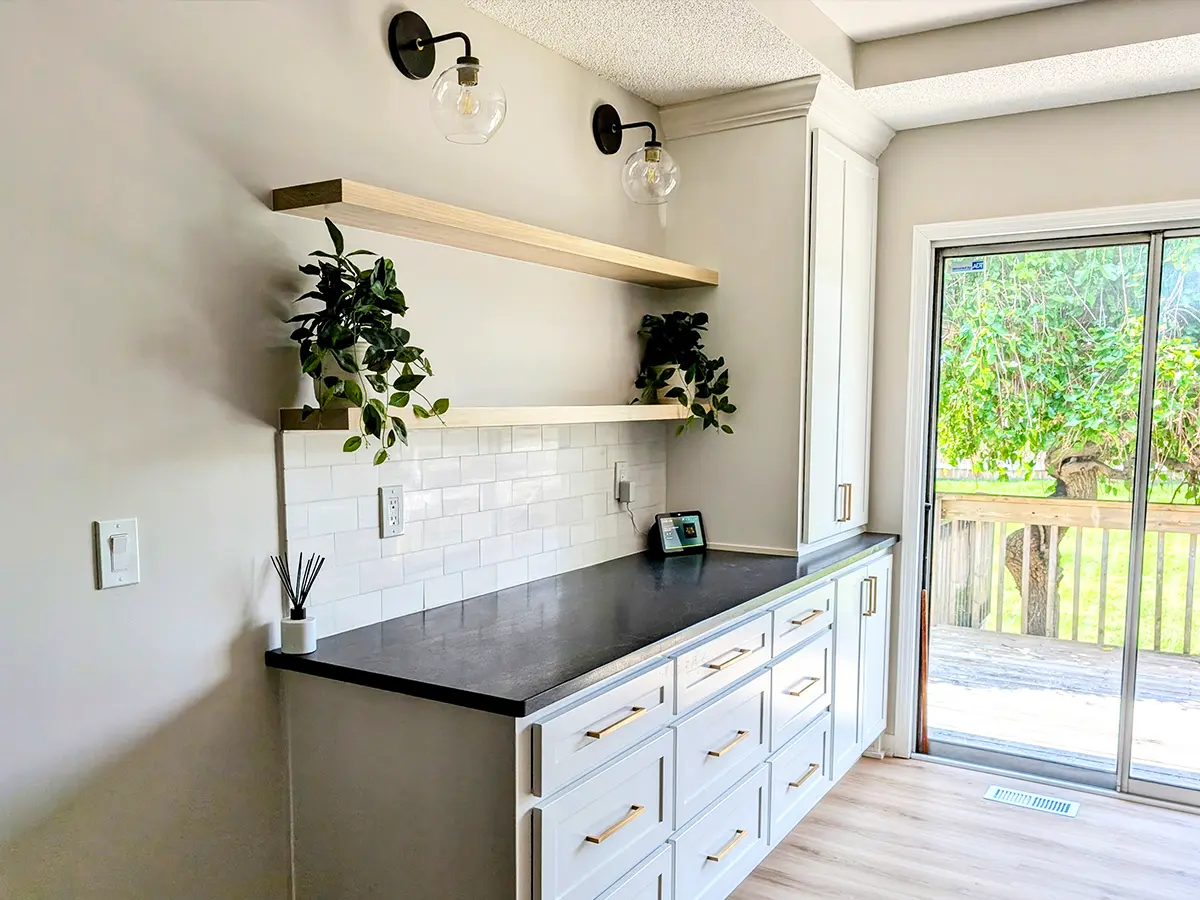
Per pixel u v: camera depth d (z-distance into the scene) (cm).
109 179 152
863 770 341
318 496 192
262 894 183
